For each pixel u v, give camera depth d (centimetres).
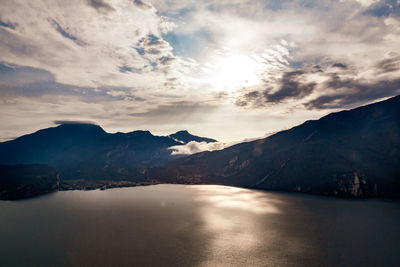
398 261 13875
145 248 15912
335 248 15725
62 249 15825
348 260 14088
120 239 17588
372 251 15212
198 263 13850
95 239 17612
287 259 14288
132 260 14200
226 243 16725
